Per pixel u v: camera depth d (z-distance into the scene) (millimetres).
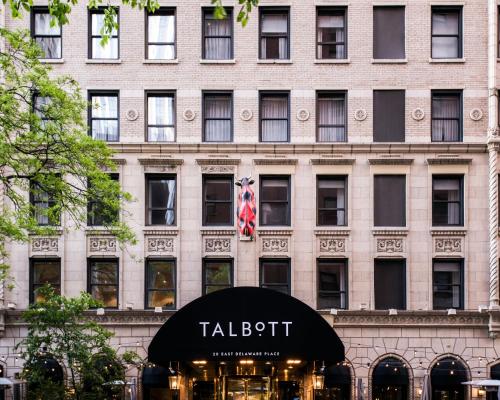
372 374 27984
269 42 29219
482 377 27750
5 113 20094
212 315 25672
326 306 28406
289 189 28609
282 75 28875
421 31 29000
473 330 28016
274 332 25625
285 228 28297
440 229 28219
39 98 27266
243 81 28859
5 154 20000
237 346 25594
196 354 25516
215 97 29156
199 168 28547
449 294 28406
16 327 28062
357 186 28453
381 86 28766
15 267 28266
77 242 28375
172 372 27188
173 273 28547
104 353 25438
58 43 29234
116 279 28547
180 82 28891
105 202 21312
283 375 28828
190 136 28703
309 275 28203
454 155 28453
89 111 28891
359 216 28375
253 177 28500
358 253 28281
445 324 27953
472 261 28219
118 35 29188
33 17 29078
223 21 29312
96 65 28922
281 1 29016
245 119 28719
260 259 28453
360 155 28531
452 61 28812
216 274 28562
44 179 20172
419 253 28266
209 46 29250
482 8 29016
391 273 28484
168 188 28906
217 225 28641
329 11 29281
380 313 27875
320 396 28281
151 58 29156
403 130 28781
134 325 28062
